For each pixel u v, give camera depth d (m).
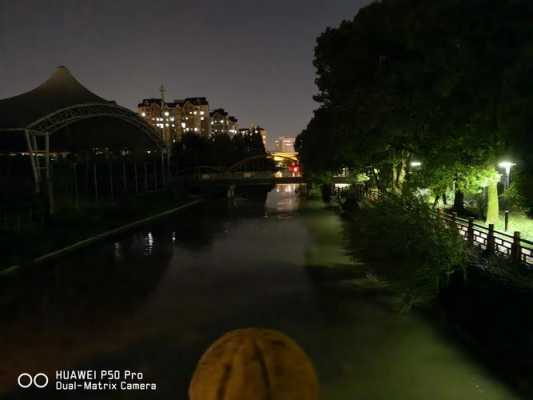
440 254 13.08
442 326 12.51
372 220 17.34
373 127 20.50
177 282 18.22
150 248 25.73
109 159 47.25
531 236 16.64
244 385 1.20
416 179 20.11
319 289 16.48
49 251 22.39
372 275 17.31
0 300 15.97
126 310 14.77
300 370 1.27
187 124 153.25
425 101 17.25
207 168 73.06
